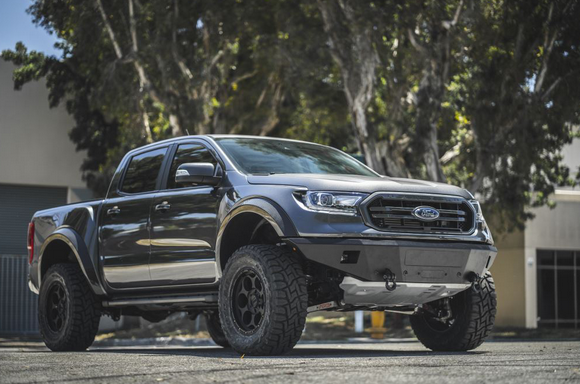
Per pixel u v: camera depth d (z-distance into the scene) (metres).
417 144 20.12
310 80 23.73
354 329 24.12
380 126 20.94
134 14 21.42
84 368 4.86
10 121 25.20
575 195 29.23
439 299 7.15
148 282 7.37
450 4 19.62
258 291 6.21
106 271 7.82
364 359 5.38
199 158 7.23
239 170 6.74
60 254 8.82
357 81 20.36
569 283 29.38
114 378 4.23
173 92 22.06
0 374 4.49
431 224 6.35
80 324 8.09
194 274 6.87
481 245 6.54
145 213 7.40
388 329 24.11
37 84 25.53
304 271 6.48
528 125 20.56
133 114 23.22
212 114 24.16
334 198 6.06
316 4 20.50
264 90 25.72
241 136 7.48
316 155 7.55
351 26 19.73
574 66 20.12
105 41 22.33
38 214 8.88
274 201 6.14
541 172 24.08
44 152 25.50
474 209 6.61
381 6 19.59
